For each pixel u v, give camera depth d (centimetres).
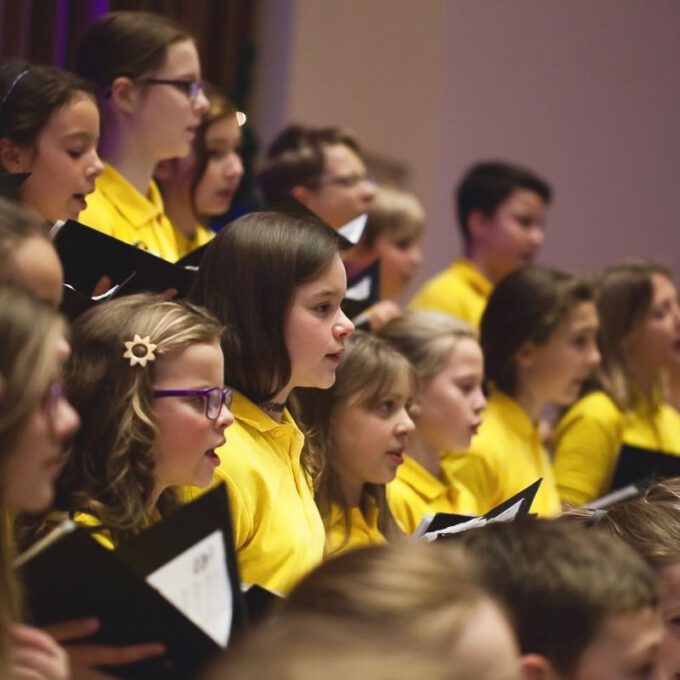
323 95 1966
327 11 1958
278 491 843
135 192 1066
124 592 586
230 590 657
